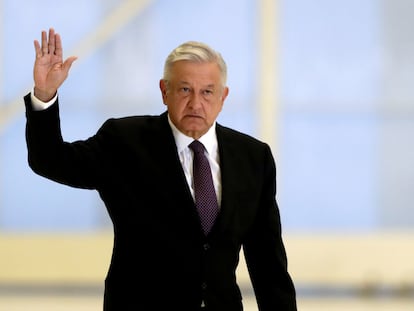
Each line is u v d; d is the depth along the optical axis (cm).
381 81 2373
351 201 2383
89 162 886
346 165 2384
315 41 2369
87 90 2342
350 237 2370
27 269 2353
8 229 2352
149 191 880
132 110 2356
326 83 2375
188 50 864
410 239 2367
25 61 2333
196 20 2362
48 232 2352
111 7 2348
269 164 937
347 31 2369
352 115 2378
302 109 2377
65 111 2336
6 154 2344
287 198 2380
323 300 2239
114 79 2350
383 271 2370
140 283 868
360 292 2366
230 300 888
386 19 2366
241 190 905
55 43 872
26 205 2355
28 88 2336
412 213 2380
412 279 2361
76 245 2356
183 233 870
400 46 2369
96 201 2367
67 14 2336
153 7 2359
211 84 863
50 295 2270
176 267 866
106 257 2359
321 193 2383
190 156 901
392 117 2377
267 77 2362
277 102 2367
